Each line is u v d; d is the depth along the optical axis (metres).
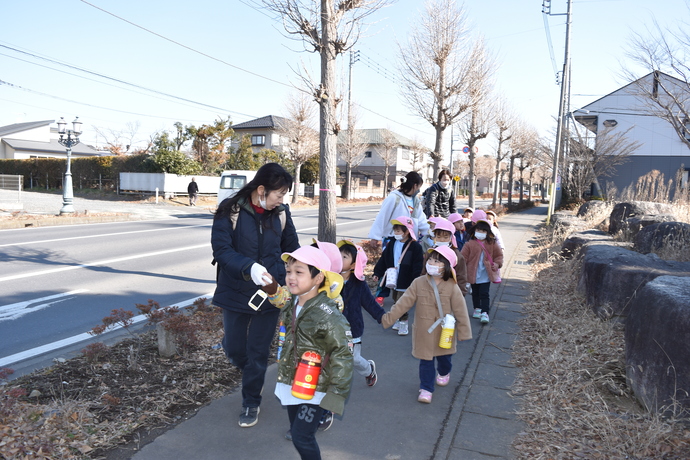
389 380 4.41
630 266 5.63
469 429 3.49
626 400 3.77
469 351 5.14
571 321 5.66
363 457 3.11
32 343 5.30
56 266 9.53
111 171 35.66
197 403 3.75
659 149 30.41
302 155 35.41
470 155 22.33
